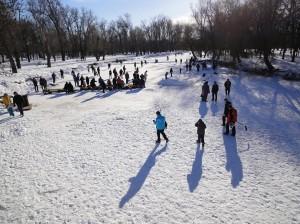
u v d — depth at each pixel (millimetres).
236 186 9453
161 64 55594
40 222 7832
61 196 9070
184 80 34656
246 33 47031
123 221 7754
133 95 25938
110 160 11641
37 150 12977
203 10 59719
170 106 21297
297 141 13969
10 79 30859
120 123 16719
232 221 7633
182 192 9125
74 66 46938
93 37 95250
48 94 27359
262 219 7715
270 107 21547
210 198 8742
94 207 8438
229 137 14320
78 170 10828
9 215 8172
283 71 41250
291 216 7836
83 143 13672
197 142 13375
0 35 36031
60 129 15922
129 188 9438
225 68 46562
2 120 17984
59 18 68062
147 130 15422
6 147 13516
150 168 10852
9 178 10391
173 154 12148
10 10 36656
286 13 45469
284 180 9859
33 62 64938
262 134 14938
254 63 49438
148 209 8258
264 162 11352
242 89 28859
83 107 21344
